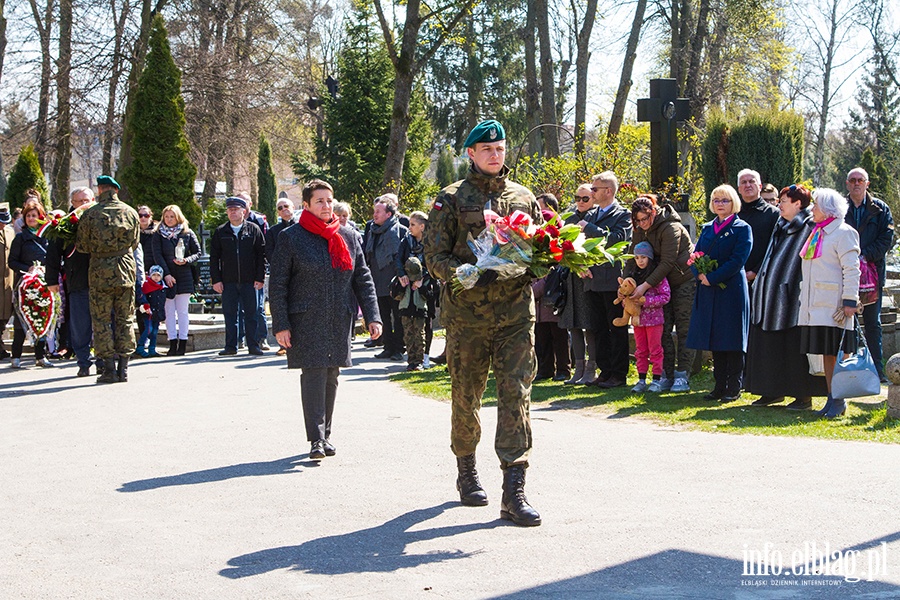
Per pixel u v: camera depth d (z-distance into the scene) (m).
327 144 39.16
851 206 10.50
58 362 13.90
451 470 6.43
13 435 8.20
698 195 16.80
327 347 6.82
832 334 8.09
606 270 9.88
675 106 12.67
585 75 26.55
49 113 29.38
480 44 45.66
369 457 6.89
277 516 5.41
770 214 9.48
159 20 21.97
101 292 11.18
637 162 17.73
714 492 5.61
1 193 21.86
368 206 32.84
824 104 42.12
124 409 9.45
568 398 9.51
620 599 3.96
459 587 4.16
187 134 29.56
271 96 31.72
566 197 17.48
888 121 53.00
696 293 9.18
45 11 29.23
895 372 7.85
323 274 6.80
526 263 5.07
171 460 7.00
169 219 14.64
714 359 9.27
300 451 7.20
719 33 28.56
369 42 37.19
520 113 46.06
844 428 7.54
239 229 14.34
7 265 13.88
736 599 3.94
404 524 5.18
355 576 4.34
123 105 28.80
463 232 5.27
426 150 42.50
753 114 15.25
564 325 10.27
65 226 11.73
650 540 4.73
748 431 7.53
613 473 6.18
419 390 10.26
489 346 5.34
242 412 9.08
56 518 5.47
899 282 21.59
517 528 5.02
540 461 6.58
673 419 8.20
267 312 18.66
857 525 4.86
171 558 4.68
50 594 4.20
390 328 13.24
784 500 5.37
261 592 4.16
